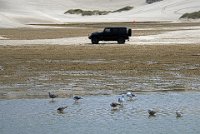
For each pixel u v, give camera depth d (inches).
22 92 1802.4
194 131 1275.8
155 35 4756.4
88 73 2192.4
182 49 3110.2
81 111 1508.4
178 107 1547.7
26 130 1295.5
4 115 1456.7
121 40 3762.3
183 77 2070.6
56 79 2049.7
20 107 1563.7
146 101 1641.2
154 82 1968.5
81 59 2667.3
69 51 3085.6
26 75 2154.3
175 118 1417.3
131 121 1389.0
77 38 4566.9
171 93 1768.0
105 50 3122.5
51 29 7224.4
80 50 3147.1
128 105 1583.4
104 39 3769.7
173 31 5487.2
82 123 1368.1
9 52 3065.9
